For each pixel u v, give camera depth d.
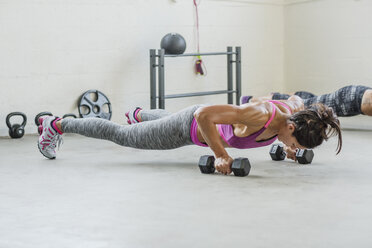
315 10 7.80
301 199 2.96
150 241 2.28
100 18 6.65
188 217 2.63
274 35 8.24
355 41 7.32
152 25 7.08
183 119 3.62
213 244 2.23
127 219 2.61
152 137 3.76
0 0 5.91
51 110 6.36
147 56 7.09
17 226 2.52
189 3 7.37
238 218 2.60
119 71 6.86
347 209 2.75
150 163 4.19
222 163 3.54
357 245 2.21
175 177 3.61
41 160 4.37
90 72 6.62
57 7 6.31
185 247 2.20
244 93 8.03
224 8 7.71
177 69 7.37
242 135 3.37
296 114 3.20
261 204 2.86
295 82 8.23
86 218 2.64
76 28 6.47
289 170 3.80
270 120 3.24
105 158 4.45
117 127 3.90
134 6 6.91
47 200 3.01
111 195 3.11
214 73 7.74
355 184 3.33
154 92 6.70
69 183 3.46
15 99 6.09
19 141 5.57
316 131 3.15
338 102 4.19
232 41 7.84
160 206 2.85
